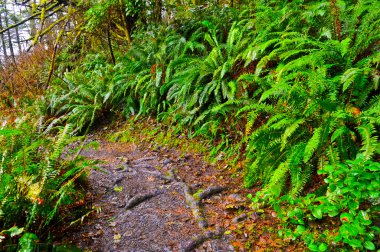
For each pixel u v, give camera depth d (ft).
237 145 16.33
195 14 28.22
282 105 13.44
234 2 29.09
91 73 34.09
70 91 28.81
